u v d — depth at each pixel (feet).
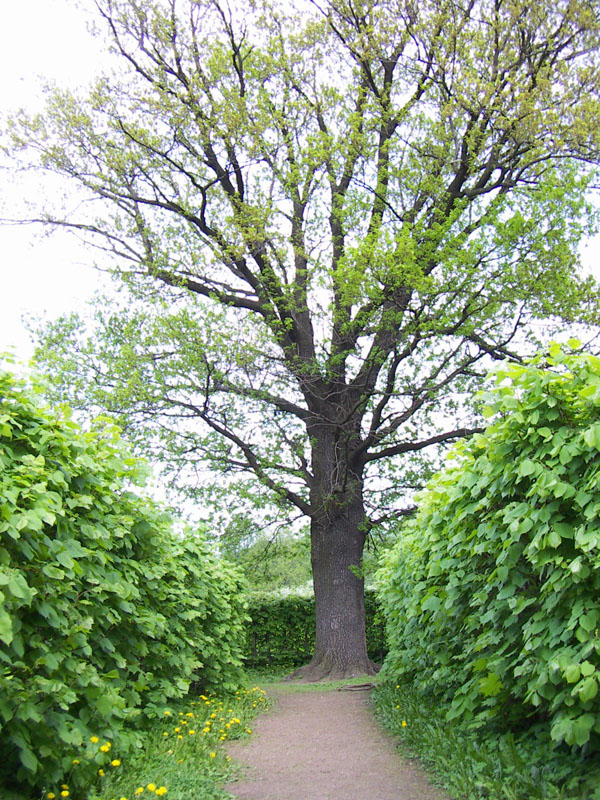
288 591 64.23
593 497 11.84
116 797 13.01
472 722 15.89
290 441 47.26
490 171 42.75
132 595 16.46
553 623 12.44
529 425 13.64
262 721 24.79
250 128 41.37
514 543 13.98
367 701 29.14
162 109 41.39
